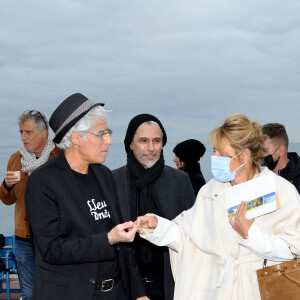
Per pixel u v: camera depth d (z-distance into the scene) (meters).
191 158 4.79
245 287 2.59
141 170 3.46
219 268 2.70
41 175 2.54
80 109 2.58
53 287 2.53
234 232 2.68
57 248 2.46
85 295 2.53
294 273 2.47
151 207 3.40
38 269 2.56
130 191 3.45
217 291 2.65
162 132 3.56
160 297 3.31
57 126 2.60
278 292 2.50
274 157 4.11
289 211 2.55
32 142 4.83
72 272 2.54
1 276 5.55
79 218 2.56
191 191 3.55
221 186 2.81
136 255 3.33
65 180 2.58
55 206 2.53
